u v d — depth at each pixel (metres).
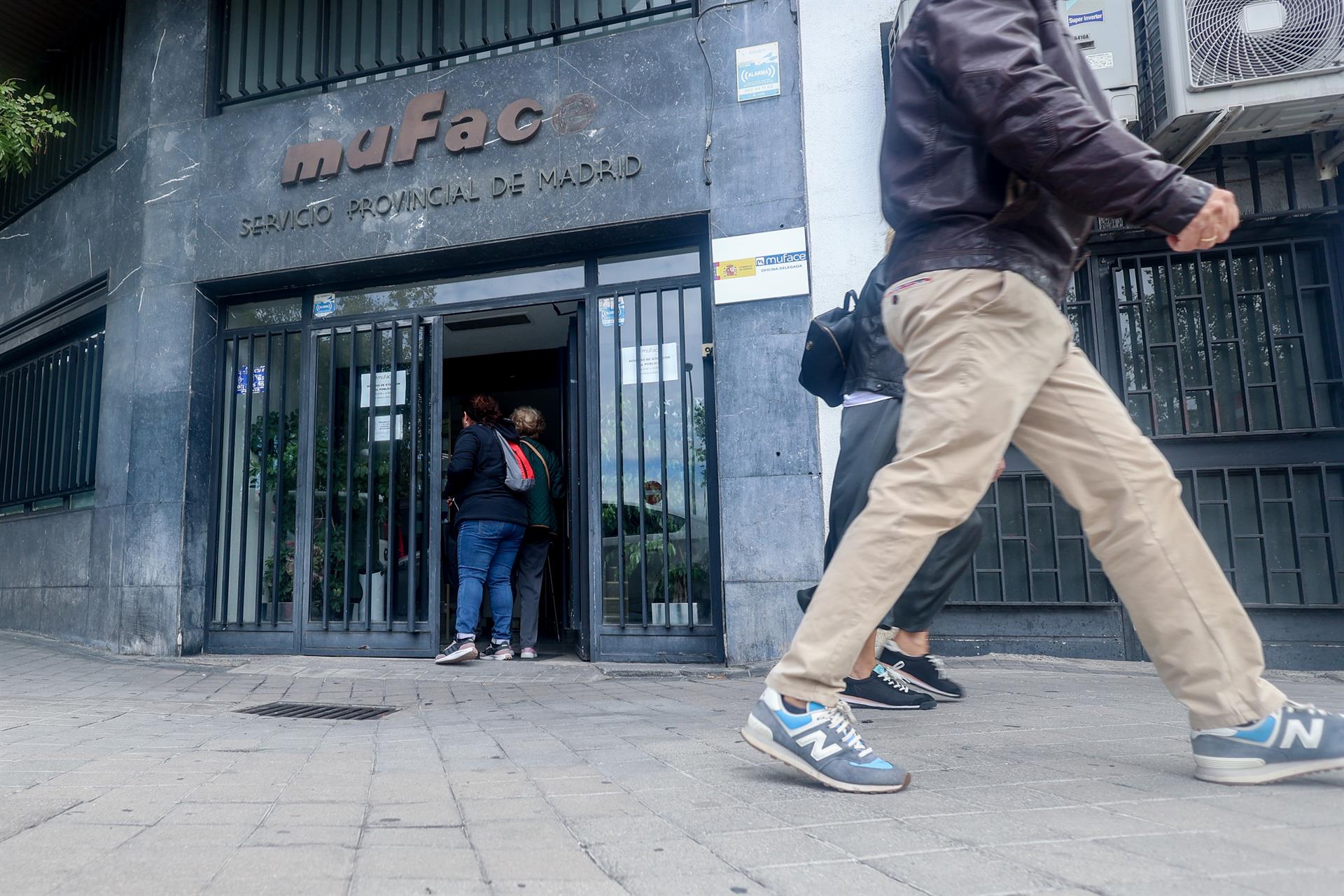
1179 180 1.63
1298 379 4.96
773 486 5.31
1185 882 1.29
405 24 6.66
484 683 5.11
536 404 9.05
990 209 1.89
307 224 6.41
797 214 5.47
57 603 7.54
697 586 5.61
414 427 6.23
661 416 5.79
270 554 6.51
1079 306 5.12
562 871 1.49
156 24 7.14
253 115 6.70
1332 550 4.78
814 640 2.01
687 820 1.79
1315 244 5.00
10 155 6.85
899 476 1.95
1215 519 4.92
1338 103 4.38
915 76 1.99
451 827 1.81
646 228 5.80
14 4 7.66
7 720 3.57
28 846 1.67
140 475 6.56
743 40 5.71
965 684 4.14
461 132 6.15
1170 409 5.03
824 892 1.33
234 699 4.49
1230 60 4.43
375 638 6.13
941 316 1.88
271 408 6.67
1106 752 2.39
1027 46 1.77
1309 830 1.54
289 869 1.51
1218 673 1.90
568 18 6.27
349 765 2.58
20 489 8.50
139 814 1.93
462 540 5.91
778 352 5.39
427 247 6.13
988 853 1.47
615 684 4.92
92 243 7.42
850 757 1.97
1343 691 3.95
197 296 6.66
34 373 8.53
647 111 5.82
